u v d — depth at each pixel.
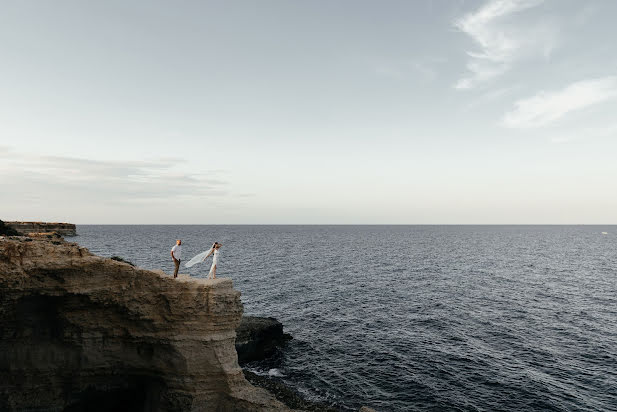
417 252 117.94
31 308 16.77
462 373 27.55
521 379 26.48
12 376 17.08
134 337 18.08
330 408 23.08
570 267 81.69
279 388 25.53
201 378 18.12
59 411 17.61
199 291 18.23
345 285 58.81
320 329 37.62
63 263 16.33
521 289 56.50
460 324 38.97
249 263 82.31
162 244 131.38
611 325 38.50
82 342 17.59
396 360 29.97
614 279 65.94
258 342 30.89
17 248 15.55
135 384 19.17
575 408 22.72
